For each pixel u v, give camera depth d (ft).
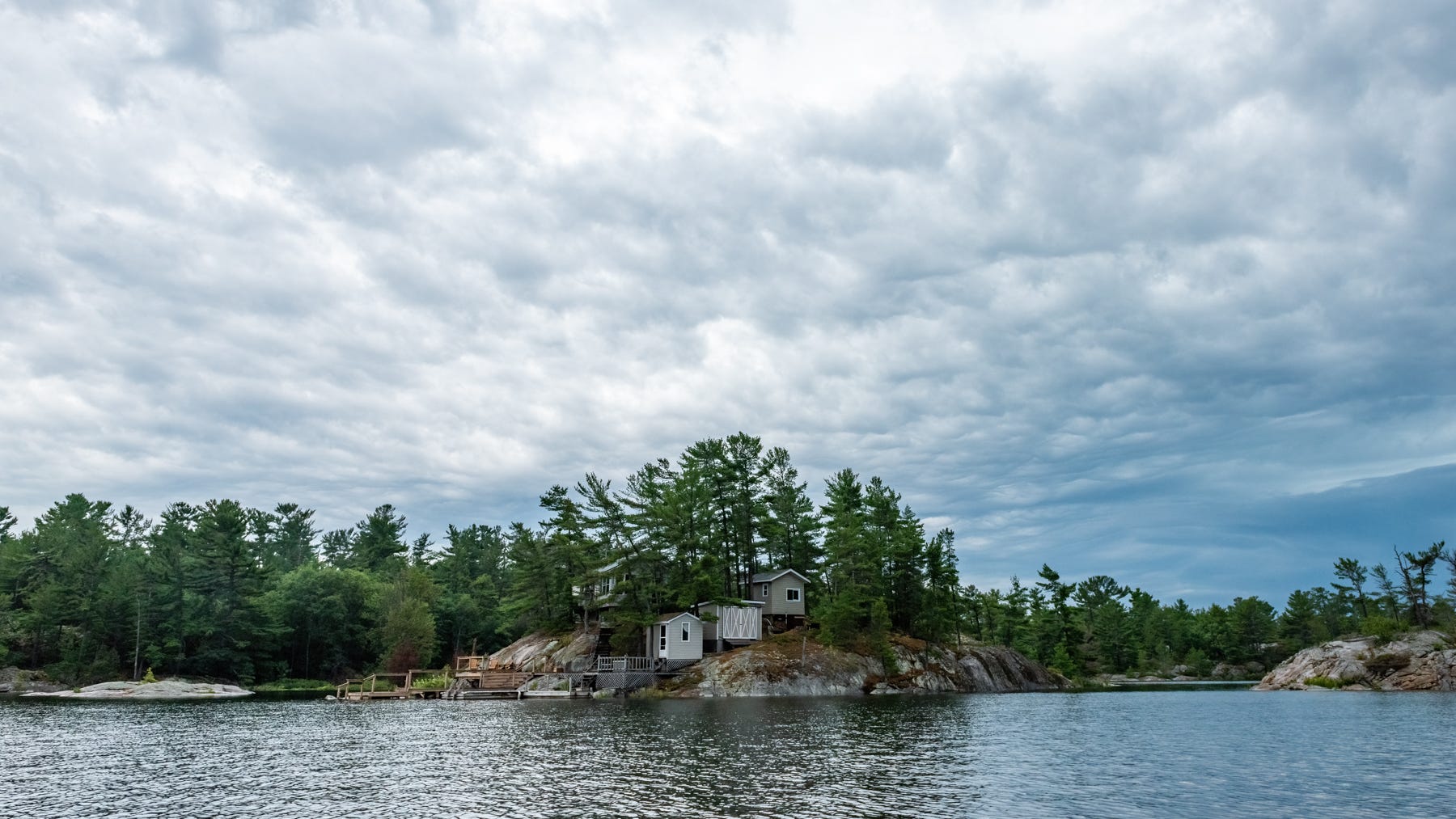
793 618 318.04
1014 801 85.25
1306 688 308.40
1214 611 580.30
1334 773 103.40
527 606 335.26
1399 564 358.43
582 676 261.03
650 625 282.56
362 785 96.73
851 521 308.40
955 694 280.92
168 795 91.76
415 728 164.45
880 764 110.63
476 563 563.89
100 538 410.31
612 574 288.30
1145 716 192.44
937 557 335.67
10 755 127.54
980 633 433.89
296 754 126.72
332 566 529.86
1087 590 563.07
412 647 378.94
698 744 132.67
